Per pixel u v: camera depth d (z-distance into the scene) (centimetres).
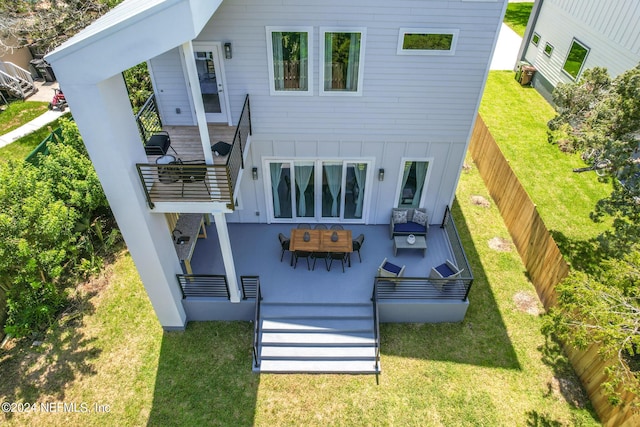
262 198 1222
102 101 647
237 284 1066
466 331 1052
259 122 1070
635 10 1417
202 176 826
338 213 1270
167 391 924
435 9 885
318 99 1023
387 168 1157
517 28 2880
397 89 1006
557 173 1552
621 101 955
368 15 892
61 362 979
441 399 914
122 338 1030
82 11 1891
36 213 974
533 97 2078
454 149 1116
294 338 995
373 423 873
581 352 937
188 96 1046
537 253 1141
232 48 945
